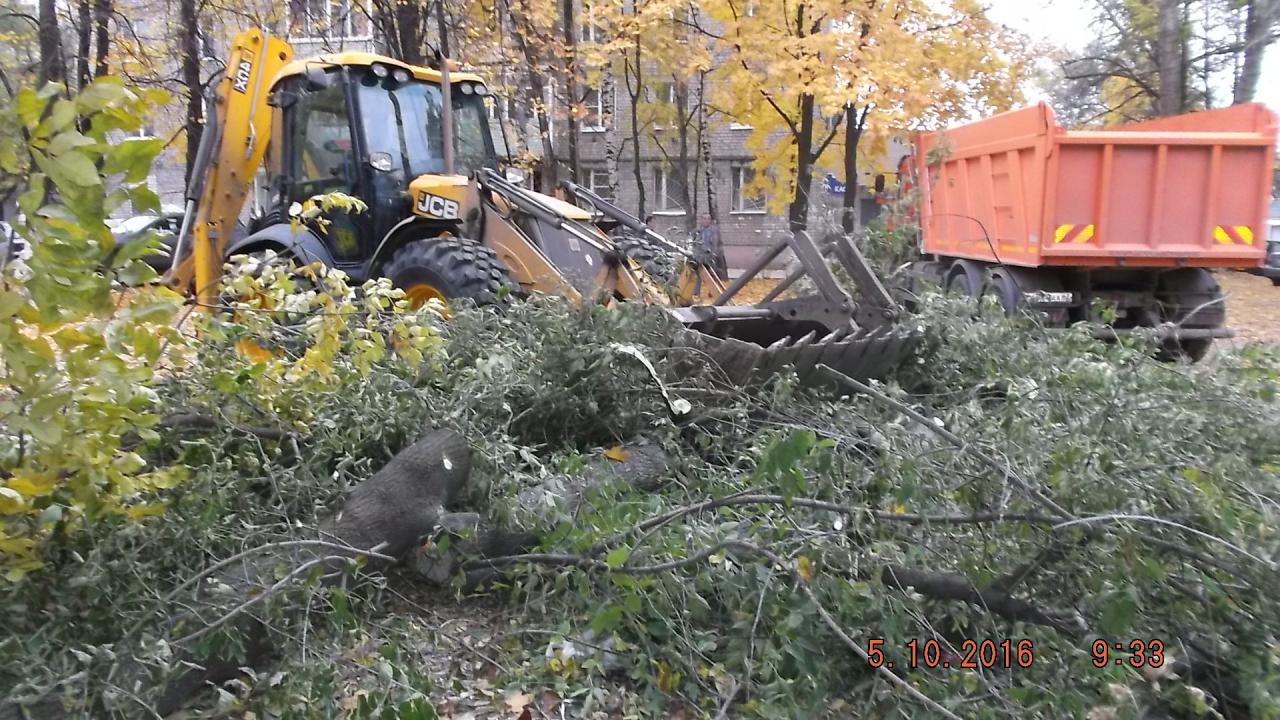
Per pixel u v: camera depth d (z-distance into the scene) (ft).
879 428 11.41
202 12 46.75
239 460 11.78
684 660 9.86
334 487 11.81
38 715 8.00
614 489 11.61
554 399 13.80
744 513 11.17
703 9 47.73
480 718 9.62
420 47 44.06
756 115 53.52
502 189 20.80
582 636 10.46
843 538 9.70
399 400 13.03
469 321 15.31
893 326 16.48
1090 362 14.03
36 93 7.27
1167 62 49.55
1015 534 9.70
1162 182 27.84
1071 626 9.59
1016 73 47.44
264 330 13.52
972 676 9.30
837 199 62.08
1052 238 28.07
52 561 9.32
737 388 14.21
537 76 47.50
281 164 24.59
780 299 18.57
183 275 25.21
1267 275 40.83
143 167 7.68
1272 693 8.75
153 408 11.35
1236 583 9.26
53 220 7.47
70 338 8.14
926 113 43.62
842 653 9.80
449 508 12.16
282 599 9.43
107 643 8.93
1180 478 10.11
